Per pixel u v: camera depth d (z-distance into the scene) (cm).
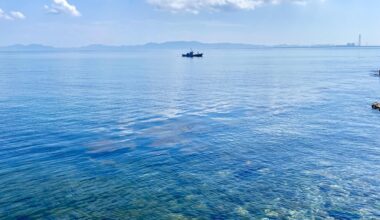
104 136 3738
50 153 3167
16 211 2147
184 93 7012
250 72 12688
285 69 14212
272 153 3231
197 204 2266
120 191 2434
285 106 5581
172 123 4388
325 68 14525
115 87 7869
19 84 8256
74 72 12300
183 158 3097
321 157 3117
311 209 2211
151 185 2533
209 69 14312
